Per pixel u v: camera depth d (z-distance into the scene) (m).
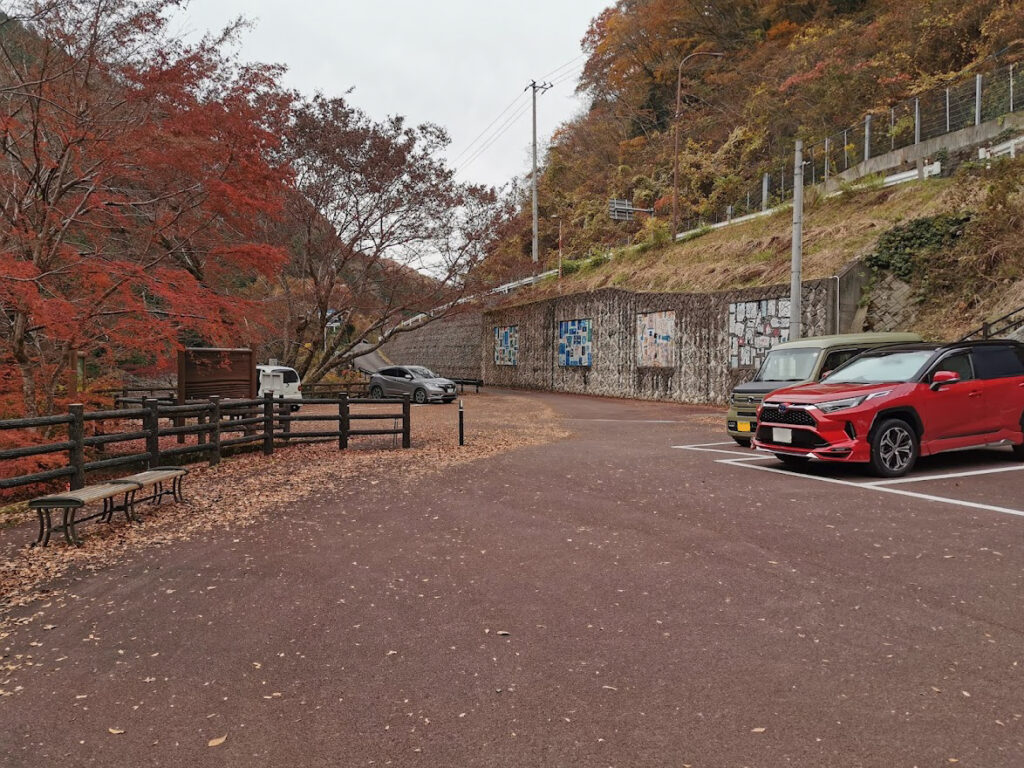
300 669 3.69
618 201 44.34
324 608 4.64
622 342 29.80
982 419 9.31
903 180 25.27
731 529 6.46
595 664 3.67
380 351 68.00
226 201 10.75
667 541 6.13
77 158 9.97
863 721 3.01
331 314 29.52
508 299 41.06
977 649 3.72
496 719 3.12
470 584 5.09
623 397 29.67
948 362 9.27
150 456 9.32
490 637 4.08
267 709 3.25
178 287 9.96
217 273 12.41
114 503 8.43
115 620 4.48
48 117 9.51
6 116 9.21
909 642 3.84
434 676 3.57
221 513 7.71
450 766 2.75
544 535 6.47
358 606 4.66
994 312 16.75
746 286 25.19
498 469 10.52
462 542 6.29
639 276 33.88
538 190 59.25
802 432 8.97
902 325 19.34
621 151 55.53
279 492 8.91
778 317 21.72
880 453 8.62
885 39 33.22
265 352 30.56
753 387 12.39
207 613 4.58
